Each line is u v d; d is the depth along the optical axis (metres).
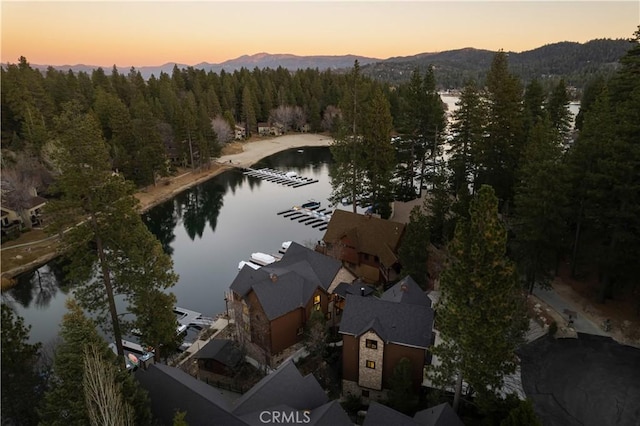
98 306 32.62
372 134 56.88
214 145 109.50
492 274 22.59
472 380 24.34
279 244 65.12
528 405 21.19
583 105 70.31
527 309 33.12
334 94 158.88
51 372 26.31
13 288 53.47
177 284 54.31
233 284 39.06
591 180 34.22
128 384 21.22
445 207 47.62
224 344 36.53
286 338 36.00
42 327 46.19
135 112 104.06
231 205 84.31
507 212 50.12
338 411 23.31
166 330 32.78
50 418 20.28
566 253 43.25
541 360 31.23
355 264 47.97
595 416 26.16
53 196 74.75
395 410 25.81
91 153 29.23
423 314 30.06
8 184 65.38
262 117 158.75
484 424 23.89
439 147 68.06
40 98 94.31
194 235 70.38
